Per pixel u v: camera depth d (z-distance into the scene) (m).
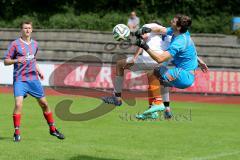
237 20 73.19
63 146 20.91
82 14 80.00
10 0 80.56
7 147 20.22
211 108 40.19
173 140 23.42
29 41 21.78
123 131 25.72
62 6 81.75
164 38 26.06
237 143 23.12
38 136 23.47
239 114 36.19
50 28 76.50
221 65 61.44
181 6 81.06
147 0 80.69
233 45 64.50
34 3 81.81
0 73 52.53
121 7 81.56
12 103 38.41
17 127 21.77
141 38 17.75
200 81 49.88
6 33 70.00
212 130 27.08
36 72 21.89
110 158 18.80
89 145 21.42
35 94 21.89
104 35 68.50
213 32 76.81
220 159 19.23
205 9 80.56
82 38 68.62
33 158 18.28
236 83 49.22
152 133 25.33
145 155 19.61
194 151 20.83
